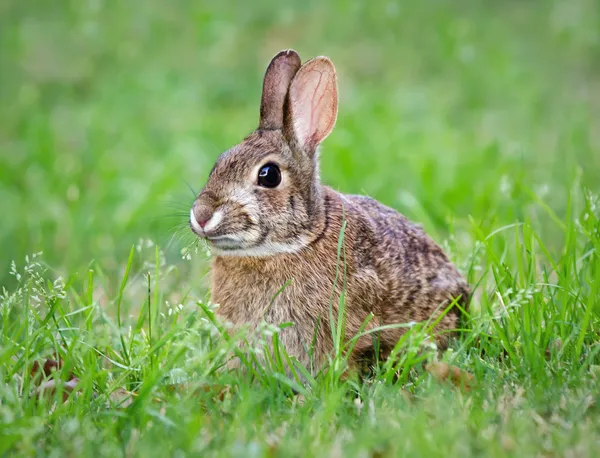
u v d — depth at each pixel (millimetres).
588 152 16141
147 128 19734
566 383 8133
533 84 22891
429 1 28047
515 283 9391
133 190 15969
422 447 6664
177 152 17484
